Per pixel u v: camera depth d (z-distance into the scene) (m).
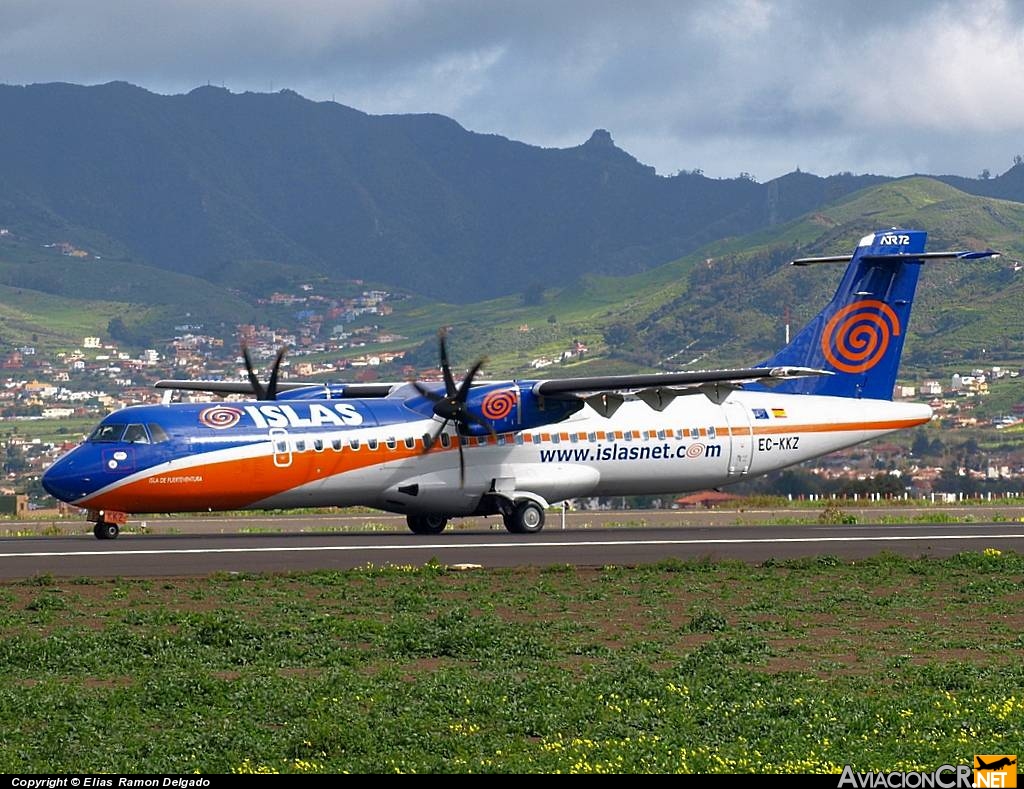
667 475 143.50
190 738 49.12
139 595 85.69
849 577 98.56
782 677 60.56
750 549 117.62
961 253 147.12
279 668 63.94
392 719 52.06
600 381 132.12
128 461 122.06
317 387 147.12
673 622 77.88
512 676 60.38
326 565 102.38
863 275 150.88
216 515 184.62
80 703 54.12
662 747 48.41
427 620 76.69
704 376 129.12
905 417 152.62
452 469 134.00
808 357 150.38
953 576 99.50
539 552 113.12
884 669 63.12
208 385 152.88
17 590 87.25
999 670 62.66
